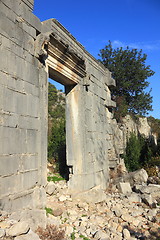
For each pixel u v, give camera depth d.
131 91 20.38
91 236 5.37
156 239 5.36
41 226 4.83
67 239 4.89
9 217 4.46
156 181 11.06
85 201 7.99
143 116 21.34
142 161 15.86
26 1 6.43
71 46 9.16
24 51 6.20
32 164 6.15
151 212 7.21
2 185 4.95
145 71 20.05
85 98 9.93
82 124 9.40
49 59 7.62
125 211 7.26
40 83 6.87
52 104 37.72
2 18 5.44
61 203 7.53
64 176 11.02
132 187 10.69
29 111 6.20
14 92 5.64
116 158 12.88
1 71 5.25
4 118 5.20
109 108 13.27
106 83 12.78
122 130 16.08
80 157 9.09
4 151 5.10
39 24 7.01
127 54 20.41
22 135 5.81
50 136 14.75
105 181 11.18
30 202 5.86
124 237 5.41
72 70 9.08
